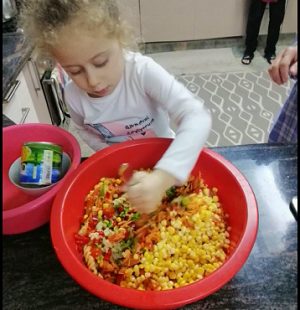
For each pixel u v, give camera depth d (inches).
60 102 80.7
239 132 85.6
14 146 34.4
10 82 50.3
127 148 30.8
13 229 26.4
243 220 24.1
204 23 116.6
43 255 25.4
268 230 26.0
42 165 29.2
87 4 25.9
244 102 95.7
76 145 31.6
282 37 120.8
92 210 29.0
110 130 39.5
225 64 114.5
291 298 21.9
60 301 22.6
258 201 28.0
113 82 31.4
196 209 27.8
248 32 108.1
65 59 27.3
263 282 22.9
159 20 114.9
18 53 55.2
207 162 29.5
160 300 19.0
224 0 110.9
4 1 58.4
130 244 26.5
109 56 28.3
